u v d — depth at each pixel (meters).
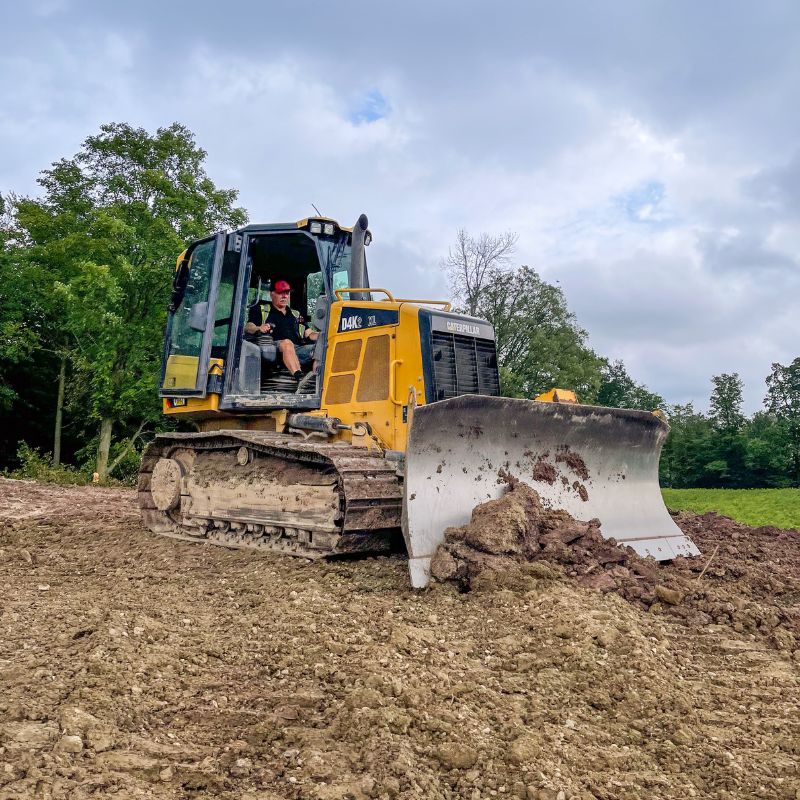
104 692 3.77
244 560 7.21
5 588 6.13
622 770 3.41
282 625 5.05
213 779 3.07
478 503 6.55
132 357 21.89
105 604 5.43
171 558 7.49
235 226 24.23
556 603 5.34
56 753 3.13
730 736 3.81
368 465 6.61
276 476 7.43
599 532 6.58
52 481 18.81
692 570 7.05
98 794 2.87
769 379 52.12
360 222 7.82
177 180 23.31
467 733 3.58
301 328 8.64
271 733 3.52
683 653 5.00
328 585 6.13
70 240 21.30
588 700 4.12
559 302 36.50
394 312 7.25
